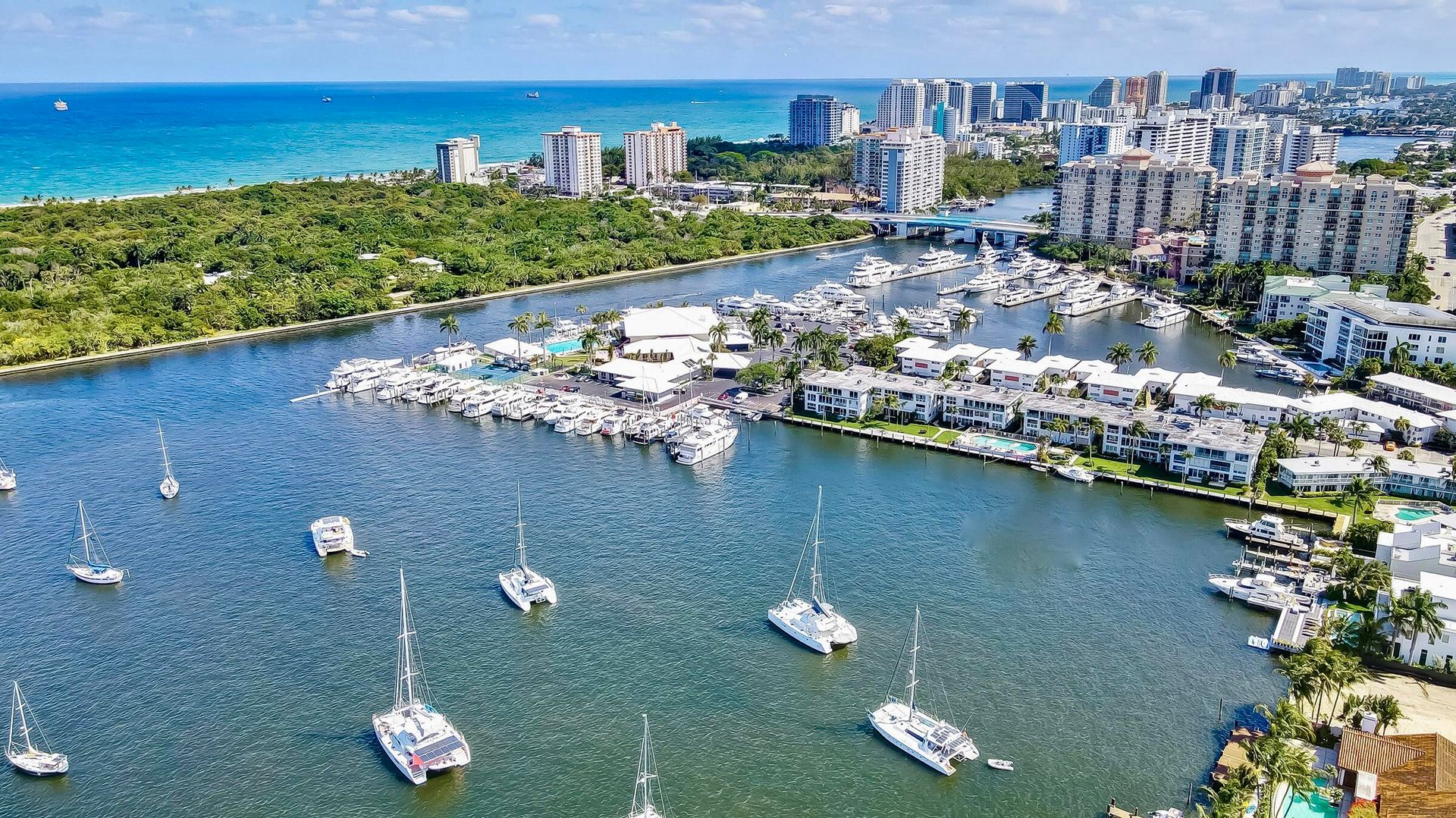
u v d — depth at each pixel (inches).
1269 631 7500.0
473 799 5880.9
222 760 6220.5
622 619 7731.3
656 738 6392.7
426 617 7780.5
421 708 6525.6
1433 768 5516.7
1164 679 6919.3
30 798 5895.7
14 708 6707.7
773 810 5787.4
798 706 6707.7
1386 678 6879.9
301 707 6727.4
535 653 7303.2
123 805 5841.5
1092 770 6067.9
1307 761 5482.3
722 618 7736.2
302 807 5821.9
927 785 5984.3
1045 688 6825.8
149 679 7027.6
